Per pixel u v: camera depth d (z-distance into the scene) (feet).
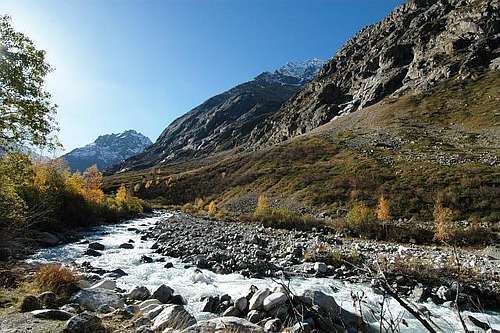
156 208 260.83
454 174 157.79
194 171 342.03
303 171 228.22
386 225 103.65
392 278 53.06
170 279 51.88
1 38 53.42
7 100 54.80
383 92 394.32
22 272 42.68
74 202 119.96
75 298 33.09
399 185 161.17
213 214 184.44
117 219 154.20
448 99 298.76
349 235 107.34
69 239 85.97
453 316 41.19
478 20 374.63
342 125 329.11
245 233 103.45
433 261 59.93
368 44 533.14
